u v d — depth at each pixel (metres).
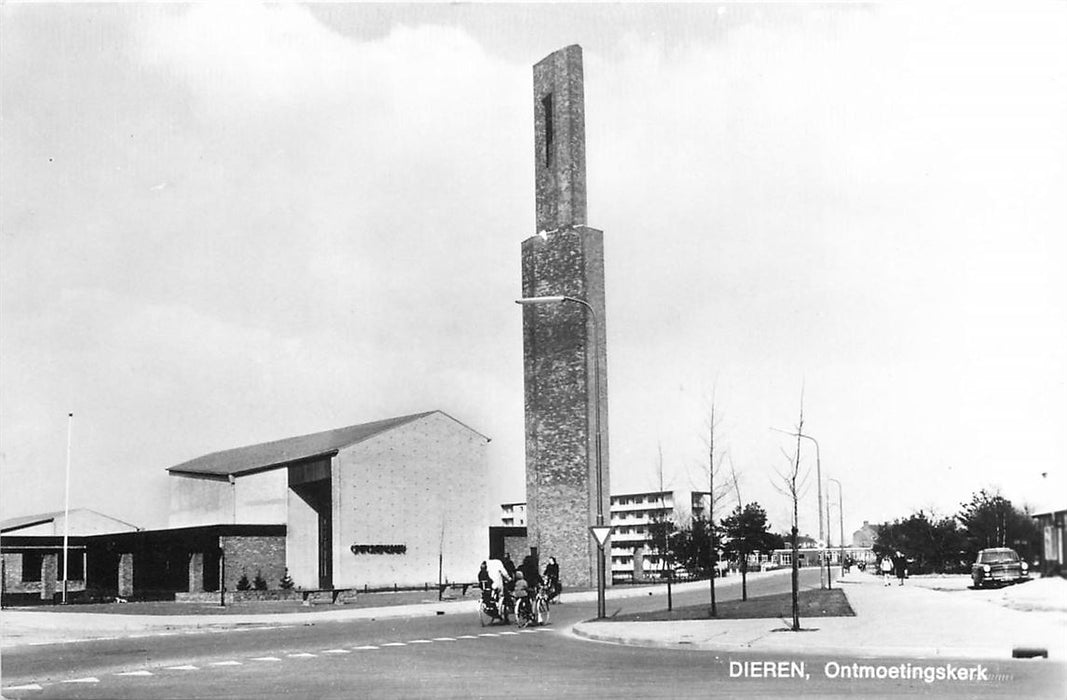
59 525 62.84
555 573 34.53
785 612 26.75
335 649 21.50
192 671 17.45
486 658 18.88
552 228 55.56
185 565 57.09
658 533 50.34
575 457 53.16
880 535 43.59
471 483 61.81
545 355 55.03
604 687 14.52
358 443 57.47
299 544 57.94
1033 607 23.59
